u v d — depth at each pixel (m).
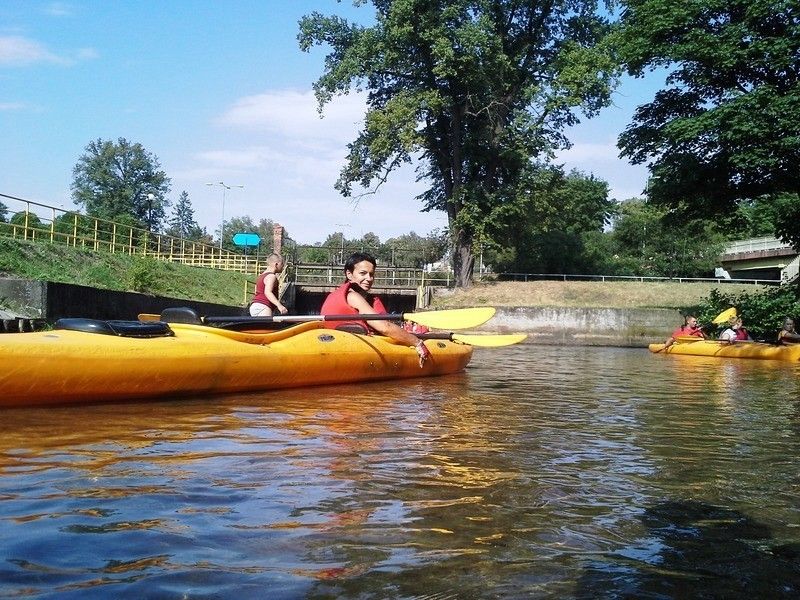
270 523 2.88
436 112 33.06
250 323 8.45
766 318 23.27
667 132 23.11
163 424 5.05
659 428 5.71
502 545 2.73
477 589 2.30
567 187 39.09
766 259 41.88
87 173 97.00
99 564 2.39
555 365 13.62
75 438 4.45
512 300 32.94
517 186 35.09
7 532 2.67
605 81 32.78
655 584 2.41
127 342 6.03
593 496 3.49
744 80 23.41
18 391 5.34
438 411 6.24
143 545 2.58
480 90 34.09
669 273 47.03
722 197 24.50
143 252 30.25
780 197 23.47
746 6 22.42
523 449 4.61
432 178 37.62
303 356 7.43
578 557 2.64
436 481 3.65
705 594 2.34
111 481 3.44
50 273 17.83
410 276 38.00
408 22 32.00
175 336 6.62
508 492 3.49
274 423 5.26
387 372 8.69
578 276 39.16
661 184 25.05
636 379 10.70
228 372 6.67
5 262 16.64
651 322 28.64
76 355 5.58
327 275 37.75
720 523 3.12
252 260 40.78
